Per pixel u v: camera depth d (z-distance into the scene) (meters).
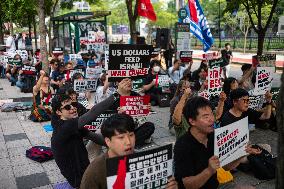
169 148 2.26
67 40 20.52
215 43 33.56
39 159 5.61
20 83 11.93
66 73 10.05
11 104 9.34
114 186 2.05
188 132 2.81
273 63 6.29
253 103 5.96
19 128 7.59
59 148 3.62
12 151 6.17
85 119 3.50
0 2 19.64
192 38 36.94
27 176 5.12
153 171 2.20
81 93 7.84
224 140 2.82
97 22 18.62
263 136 6.62
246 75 7.75
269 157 4.84
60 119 3.88
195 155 2.73
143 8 11.09
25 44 22.23
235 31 41.09
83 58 14.08
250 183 4.72
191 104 2.74
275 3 9.34
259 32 9.68
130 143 2.27
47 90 8.09
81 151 3.71
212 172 2.56
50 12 20.08
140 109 4.95
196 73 9.38
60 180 4.97
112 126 2.25
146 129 6.12
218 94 6.04
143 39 13.88
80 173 3.66
